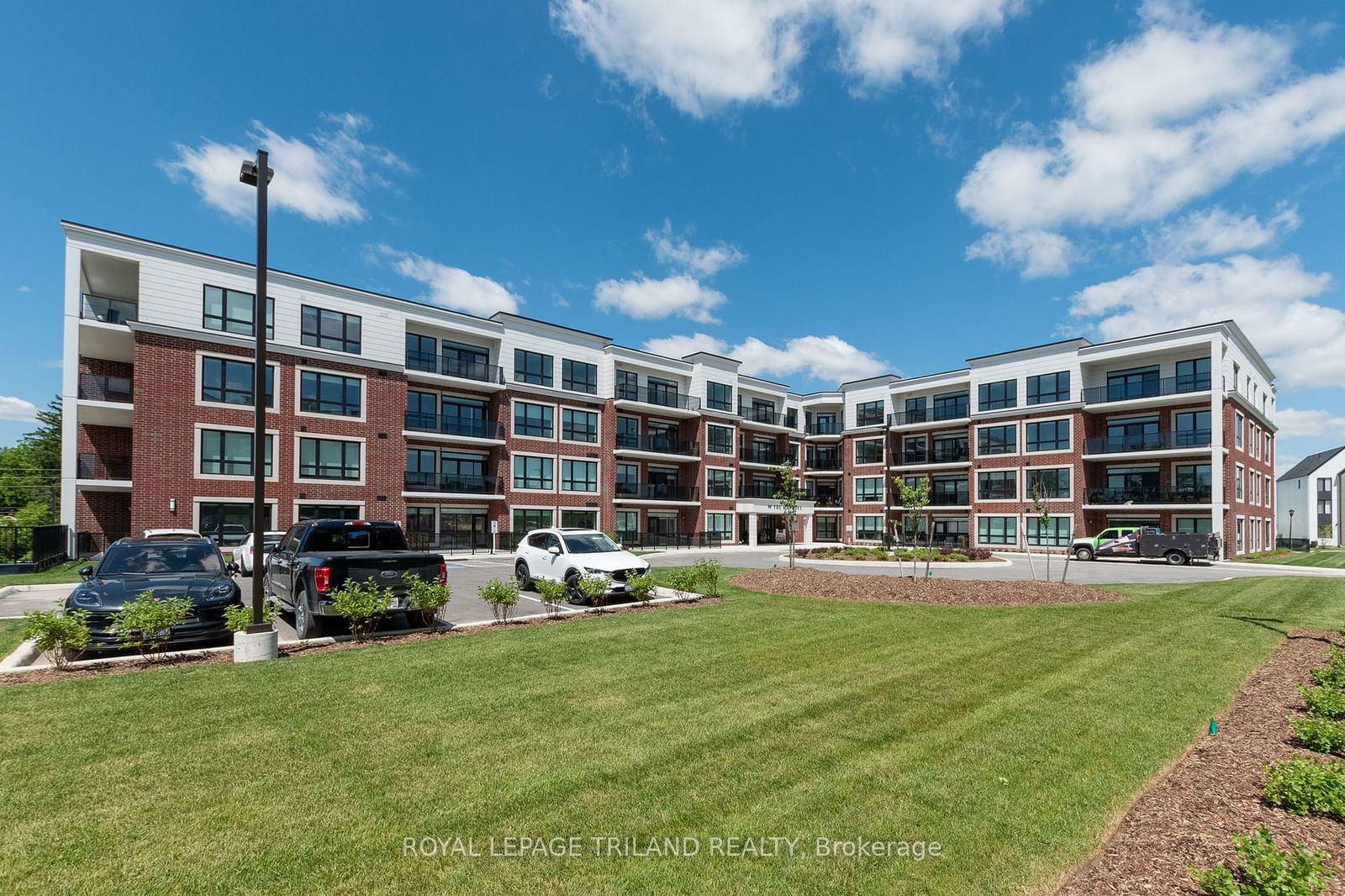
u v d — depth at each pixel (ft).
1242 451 117.50
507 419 116.26
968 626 34.45
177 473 79.41
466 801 13.46
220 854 11.34
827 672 24.31
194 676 22.70
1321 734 16.08
